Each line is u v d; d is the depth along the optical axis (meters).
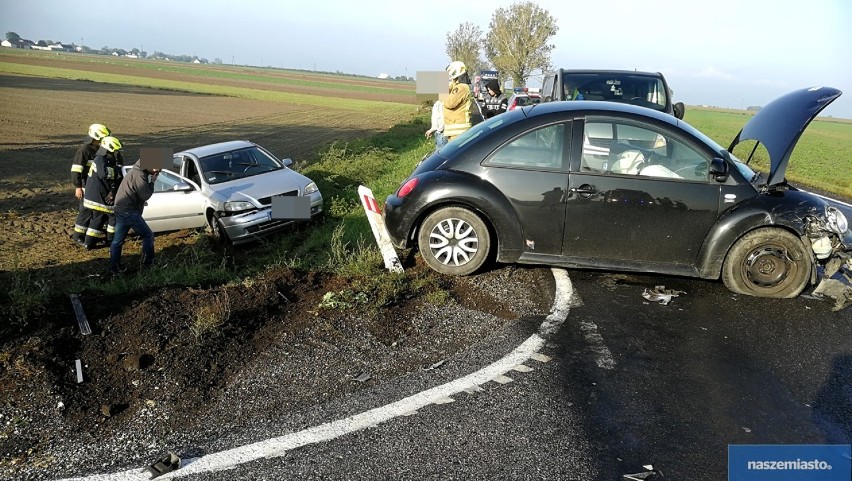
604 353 4.32
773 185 5.36
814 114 5.33
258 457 3.12
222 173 9.81
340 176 12.50
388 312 4.86
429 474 3.00
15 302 4.29
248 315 4.62
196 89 65.88
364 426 3.39
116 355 3.98
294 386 3.81
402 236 5.74
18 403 3.52
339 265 5.94
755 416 3.59
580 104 5.74
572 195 5.42
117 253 7.20
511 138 5.58
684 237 5.40
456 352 4.30
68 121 30.80
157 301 4.67
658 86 10.63
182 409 3.54
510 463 3.10
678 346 4.45
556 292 5.44
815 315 5.05
